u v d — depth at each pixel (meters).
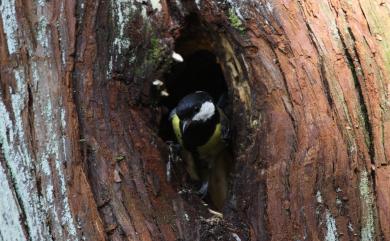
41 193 2.64
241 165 2.88
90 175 2.69
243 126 2.97
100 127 2.79
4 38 2.94
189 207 2.83
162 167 2.87
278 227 2.65
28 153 2.72
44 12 2.95
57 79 2.82
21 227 2.63
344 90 2.85
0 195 2.70
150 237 2.65
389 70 2.96
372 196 2.70
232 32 3.00
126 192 2.71
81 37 2.91
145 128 2.91
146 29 3.02
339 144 2.72
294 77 2.84
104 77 2.89
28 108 2.79
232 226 2.76
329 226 2.62
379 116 2.83
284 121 2.78
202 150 3.95
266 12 2.96
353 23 3.02
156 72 3.03
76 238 2.56
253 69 2.92
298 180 2.67
